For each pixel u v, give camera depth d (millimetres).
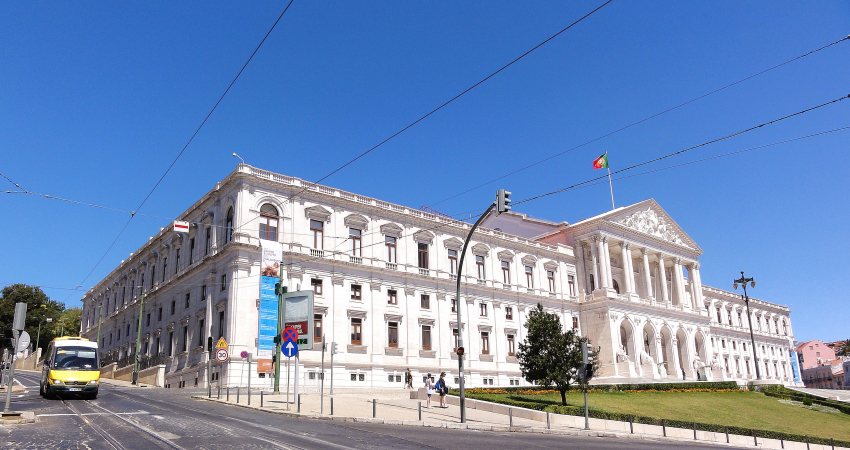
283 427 22234
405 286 59531
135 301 75438
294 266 52062
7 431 18688
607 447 22000
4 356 56219
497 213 27203
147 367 63594
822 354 172625
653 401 50344
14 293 106688
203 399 35344
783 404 60031
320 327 52219
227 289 50562
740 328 113125
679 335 87750
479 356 63969
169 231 67000
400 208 61656
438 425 27359
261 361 47625
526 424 31188
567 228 81750
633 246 83500
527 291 72125
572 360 40844
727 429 34406
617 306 76375
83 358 33750
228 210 53938
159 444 16391
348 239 56531
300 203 54469
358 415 29078
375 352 55219
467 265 66250
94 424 20828
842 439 44656
